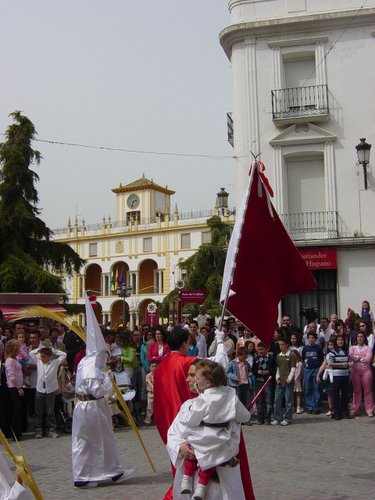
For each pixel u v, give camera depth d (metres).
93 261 74.50
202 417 4.26
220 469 4.26
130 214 78.00
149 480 7.69
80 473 7.36
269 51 21.55
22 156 28.38
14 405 11.08
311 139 20.91
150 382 12.78
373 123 20.72
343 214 20.69
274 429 11.72
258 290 6.04
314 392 13.66
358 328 13.70
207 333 15.28
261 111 21.45
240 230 5.95
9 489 3.31
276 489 7.09
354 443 10.02
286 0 21.45
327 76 21.12
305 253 20.58
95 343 7.68
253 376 12.66
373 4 20.89
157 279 71.00
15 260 27.28
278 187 21.06
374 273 20.16
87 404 7.47
